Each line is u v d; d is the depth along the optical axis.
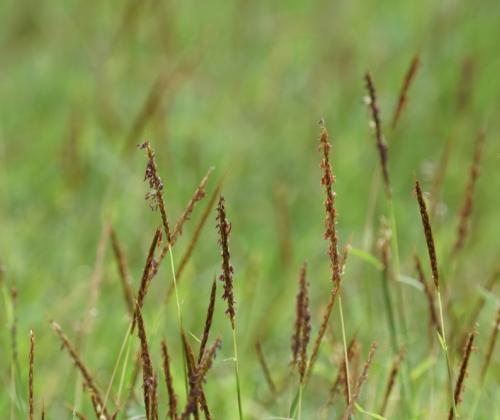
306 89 11.38
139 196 8.77
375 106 5.35
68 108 10.89
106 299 7.25
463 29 11.87
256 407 6.11
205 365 3.99
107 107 10.43
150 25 12.18
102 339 6.82
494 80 11.02
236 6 13.29
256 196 9.53
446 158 6.55
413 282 5.64
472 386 5.84
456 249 6.07
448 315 5.93
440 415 5.43
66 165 9.05
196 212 8.73
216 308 7.44
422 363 5.72
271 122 10.67
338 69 11.35
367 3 13.10
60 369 6.36
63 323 7.02
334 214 4.14
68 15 13.55
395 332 5.55
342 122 10.57
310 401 6.41
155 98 7.93
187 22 13.29
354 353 5.02
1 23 13.61
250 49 12.51
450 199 9.12
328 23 12.79
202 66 11.84
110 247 7.85
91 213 8.66
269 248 8.46
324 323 4.39
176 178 8.99
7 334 6.46
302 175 9.80
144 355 4.08
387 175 5.47
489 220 8.88
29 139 10.43
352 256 7.92
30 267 7.74
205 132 10.19
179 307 4.20
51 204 8.98
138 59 11.76
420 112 10.44
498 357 6.65
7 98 11.47
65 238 8.30
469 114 10.34
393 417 5.58
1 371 6.20
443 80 10.76
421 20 12.50
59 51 12.70
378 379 5.60
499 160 9.57
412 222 8.85
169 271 7.62
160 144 9.01
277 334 7.34
